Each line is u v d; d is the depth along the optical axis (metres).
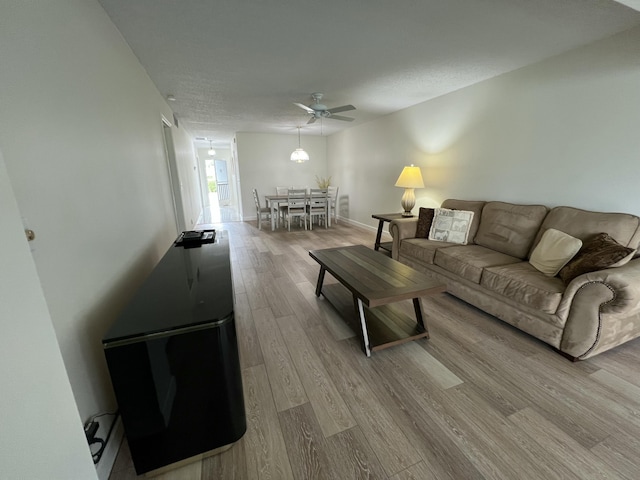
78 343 1.13
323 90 3.56
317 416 1.43
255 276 3.40
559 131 2.56
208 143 9.38
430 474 1.15
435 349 1.96
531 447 1.25
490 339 2.07
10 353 0.56
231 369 1.18
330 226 6.48
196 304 1.24
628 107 2.12
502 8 1.83
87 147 1.37
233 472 1.17
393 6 1.81
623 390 1.56
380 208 5.57
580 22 1.99
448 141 3.81
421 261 3.07
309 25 2.03
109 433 1.25
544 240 2.30
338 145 7.05
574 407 1.46
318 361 1.85
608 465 1.17
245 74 2.97
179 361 1.09
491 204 3.07
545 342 1.97
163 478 1.15
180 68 2.76
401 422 1.39
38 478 0.61
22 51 0.93
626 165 2.17
